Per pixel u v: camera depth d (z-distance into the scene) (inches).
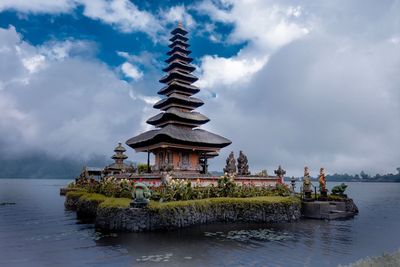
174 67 2130.9
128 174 1640.0
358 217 1599.4
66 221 1398.9
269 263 730.2
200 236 994.1
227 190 1396.4
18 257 789.9
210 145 1844.2
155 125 2082.9
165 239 943.7
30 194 3735.2
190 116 1905.8
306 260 760.3
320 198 1612.9
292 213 1366.9
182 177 1418.6
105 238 956.0
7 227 1241.4
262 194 1523.1
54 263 737.6
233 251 826.2
